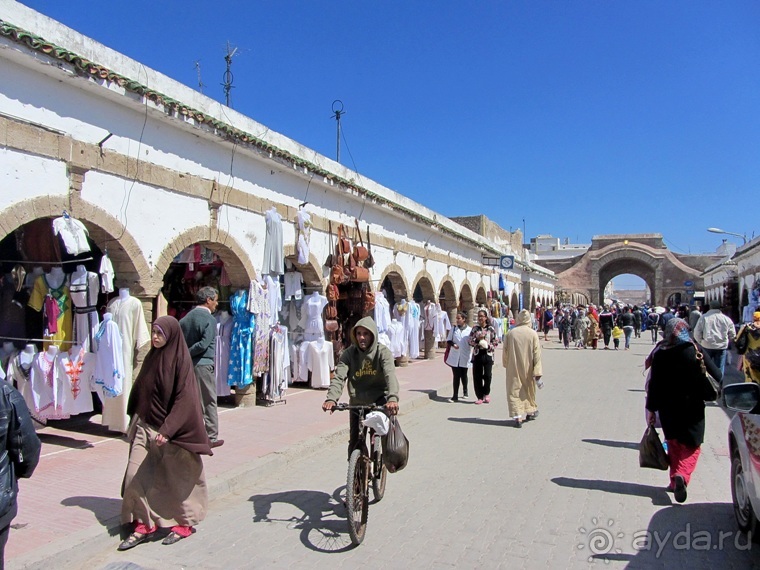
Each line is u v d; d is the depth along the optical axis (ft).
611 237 189.47
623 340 112.78
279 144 39.06
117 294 30.40
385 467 18.99
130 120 27.53
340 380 18.30
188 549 16.07
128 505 16.22
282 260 37.88
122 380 25.81
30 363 25.98
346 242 45.37
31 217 22.63
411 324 62.18
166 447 16.65
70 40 24.45
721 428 31.76
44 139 23.25
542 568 14.92
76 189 24.49
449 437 30.37
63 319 26.76
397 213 57.82
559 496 20.48
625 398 42.96
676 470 19.52
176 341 16.80
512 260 88.69
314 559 15.42
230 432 28.86
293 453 25.61
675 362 19.57
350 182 46.91
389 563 15.17
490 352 41.37
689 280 177.06
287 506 19.65
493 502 19.90
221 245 33.32
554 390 47.09
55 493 19.27
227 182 34.09
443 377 52.44
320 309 43.24
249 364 34.88
